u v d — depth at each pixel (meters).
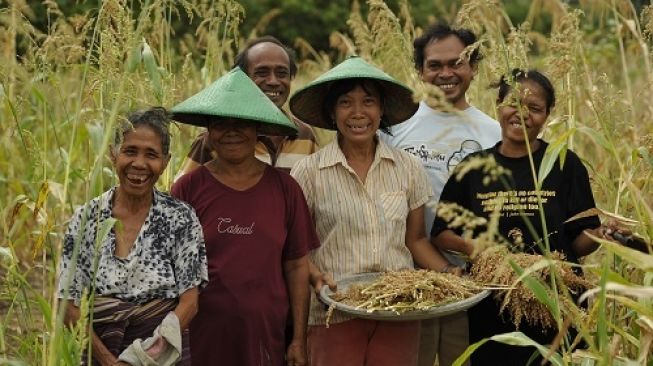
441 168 4.77
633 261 3.32
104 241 3.77
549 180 4.30
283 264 4.36
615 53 7.81
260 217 4.16
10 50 5.06
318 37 15.88
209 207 4.16
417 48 5.02
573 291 4.17
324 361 4.38
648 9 4.62
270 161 4.82
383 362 4.33
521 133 4.25
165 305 3.80
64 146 6.24
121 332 3.72
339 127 4.40
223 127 4.12
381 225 4.36
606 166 5.32
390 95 4.57
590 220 4.32
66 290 3.33
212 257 4.12
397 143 4.89
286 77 4.97
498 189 4.32
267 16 9.66
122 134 3.78
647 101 4.73
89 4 10.41
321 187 4.42
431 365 4.79
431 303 3.95
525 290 3.93
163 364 3.67
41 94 5.02
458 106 4.88
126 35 4.11
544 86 4.25
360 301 4.10
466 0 4.98
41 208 4.46
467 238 3.46
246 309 4.08
